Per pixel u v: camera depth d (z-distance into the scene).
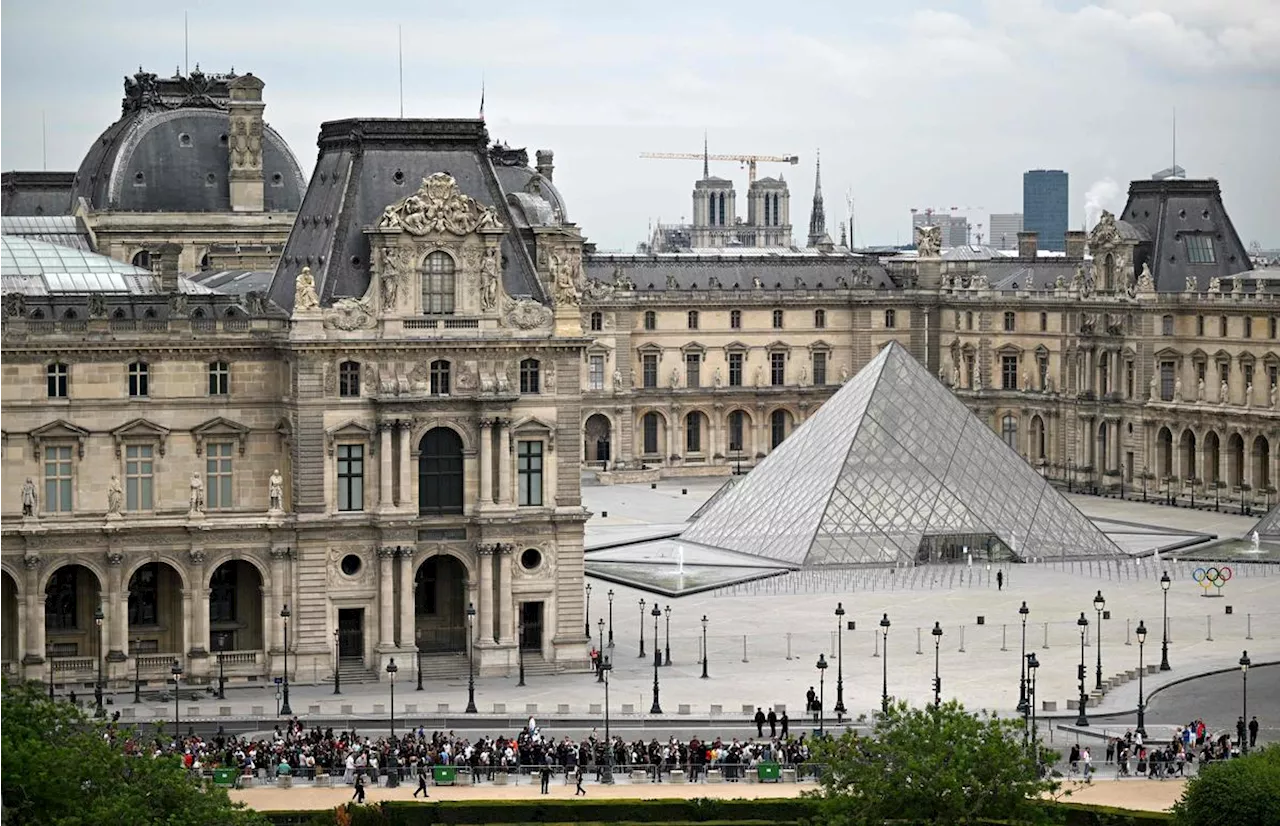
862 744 175.88
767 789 196.75
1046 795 187.75
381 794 194.50
